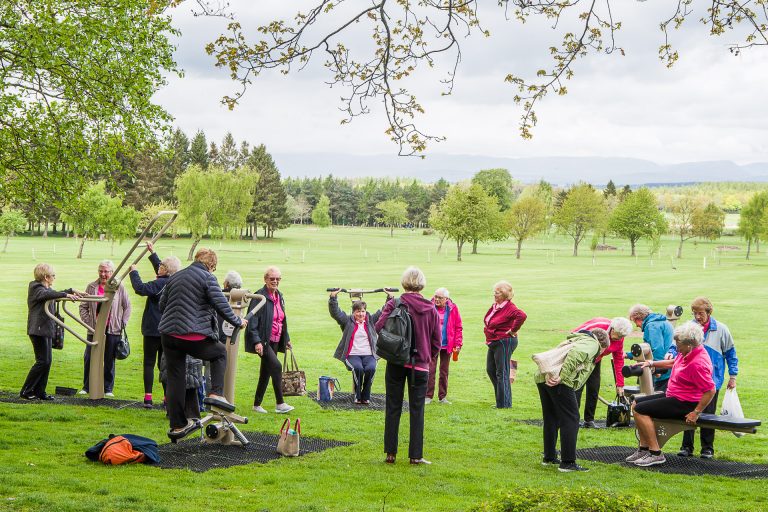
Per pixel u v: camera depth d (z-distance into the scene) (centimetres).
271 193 15638
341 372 1811
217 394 882
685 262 10444
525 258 10731
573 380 868
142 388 1409
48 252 8731
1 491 650
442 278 6144
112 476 741
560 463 884
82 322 1211
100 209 8706
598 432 1151
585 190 12662
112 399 1199
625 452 1003
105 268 1187
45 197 1623
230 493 703
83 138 1598
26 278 4838
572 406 878
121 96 1584
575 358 865
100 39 1550
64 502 618
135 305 3212
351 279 5603
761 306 4022
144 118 1642
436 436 1088
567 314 3544
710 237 14725
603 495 524
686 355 905
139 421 1017
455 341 1423
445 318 1424
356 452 923
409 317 850
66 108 1566
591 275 6744
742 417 995
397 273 6378
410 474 820
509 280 5975
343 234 18362
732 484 838
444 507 691
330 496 714
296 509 654
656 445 929
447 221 10956
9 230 8706
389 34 780
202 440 915
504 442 1058
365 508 671
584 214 12469
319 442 974
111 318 1198
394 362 845
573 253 12775
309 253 10656
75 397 1202
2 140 1527
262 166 15788
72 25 1510
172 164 14650
